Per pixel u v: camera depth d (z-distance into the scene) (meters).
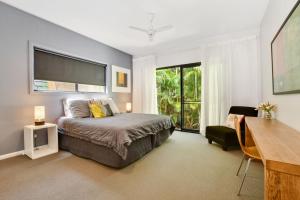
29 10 2.80
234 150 3.06
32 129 2.62
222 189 1.80
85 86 4.01
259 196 1.67
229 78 3.75
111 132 2.32
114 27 3.42
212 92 3.97
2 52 2.59
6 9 2.62
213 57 3.96
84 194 1.70
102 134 2.41
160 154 2.87
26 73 2.88
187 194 1.71
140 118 3.28
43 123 2.89
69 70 3.64
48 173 2.15
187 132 4.58
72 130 2.85
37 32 3.01
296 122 1.60
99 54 4.29
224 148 3.02
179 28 3.44
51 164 2.44
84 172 2.19
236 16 2.96
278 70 2.04
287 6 1.75
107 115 3.68
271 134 1.43
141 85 5.29
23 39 2.83
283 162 0.82
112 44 4.47
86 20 3.13
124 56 5.15
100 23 3.25
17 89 2.76
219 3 2.57
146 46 4.62
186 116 4.77
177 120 4.92
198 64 4.43
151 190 1.79
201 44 4.21
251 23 3.24
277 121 2.16
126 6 2.64
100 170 2.26
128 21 3.15
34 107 2.96
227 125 3.41
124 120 3.00
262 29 3.15
